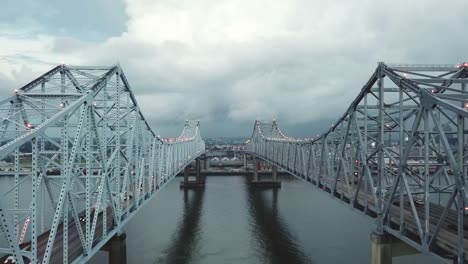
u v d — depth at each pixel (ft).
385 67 98.53
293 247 186.70
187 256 174.09
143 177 144.05
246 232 215.10
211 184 444.55
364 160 112.47
